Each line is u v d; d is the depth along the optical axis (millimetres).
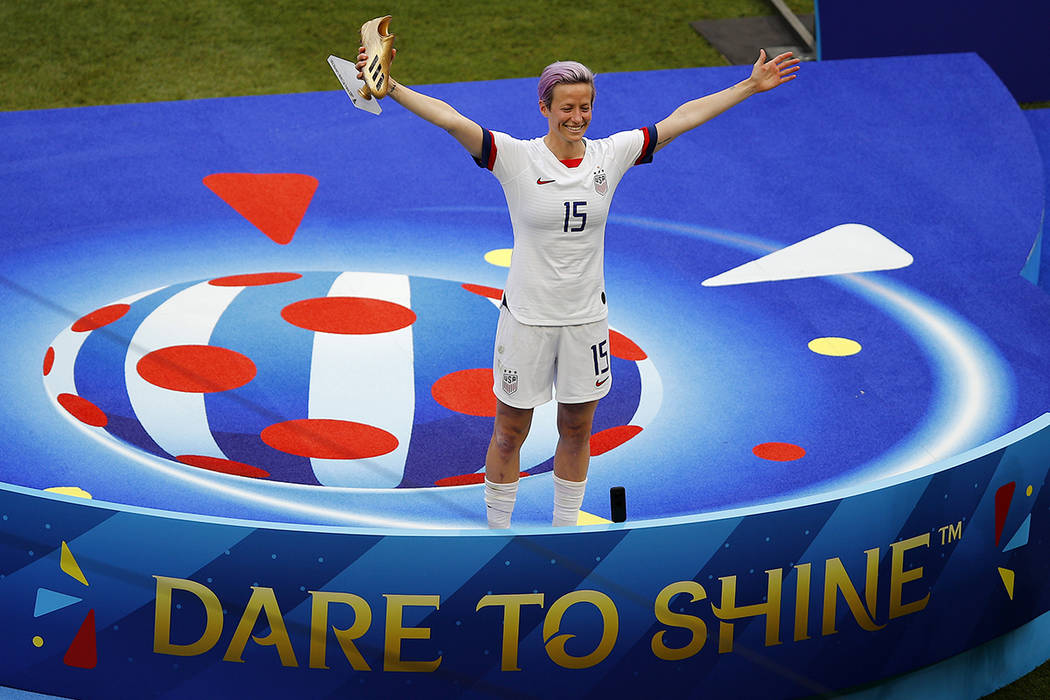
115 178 22891
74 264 19938
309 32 33000
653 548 12336
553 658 12648
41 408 16078
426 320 18781
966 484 13414
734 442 16156
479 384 17266
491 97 26156
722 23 34312
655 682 12961
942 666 14352
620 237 21609
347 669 12594
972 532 13734
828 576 13000
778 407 16938
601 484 15242
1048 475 14117
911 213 22609
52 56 31234
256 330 18234
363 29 11305
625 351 18219
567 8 34688
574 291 11969
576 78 11266
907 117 26156
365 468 15367
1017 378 17641
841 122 25938
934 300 19719
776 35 33781
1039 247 22766
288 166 23641
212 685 12805
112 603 12594
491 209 22562
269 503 14570
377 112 11312
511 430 12828
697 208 22703
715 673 13062
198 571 12289
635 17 34469
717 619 12797
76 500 12289
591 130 25125
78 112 25344
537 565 12234
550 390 12578
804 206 22828
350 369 17422
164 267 20016
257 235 21219
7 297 18781
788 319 19156
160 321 18328
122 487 14656
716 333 18766
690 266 20703
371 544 12047
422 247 21078
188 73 31062
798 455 15898
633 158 12047
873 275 20469
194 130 24797
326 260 20500
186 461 15281
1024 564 14430
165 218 21625
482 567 12180
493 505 13414
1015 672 15070
